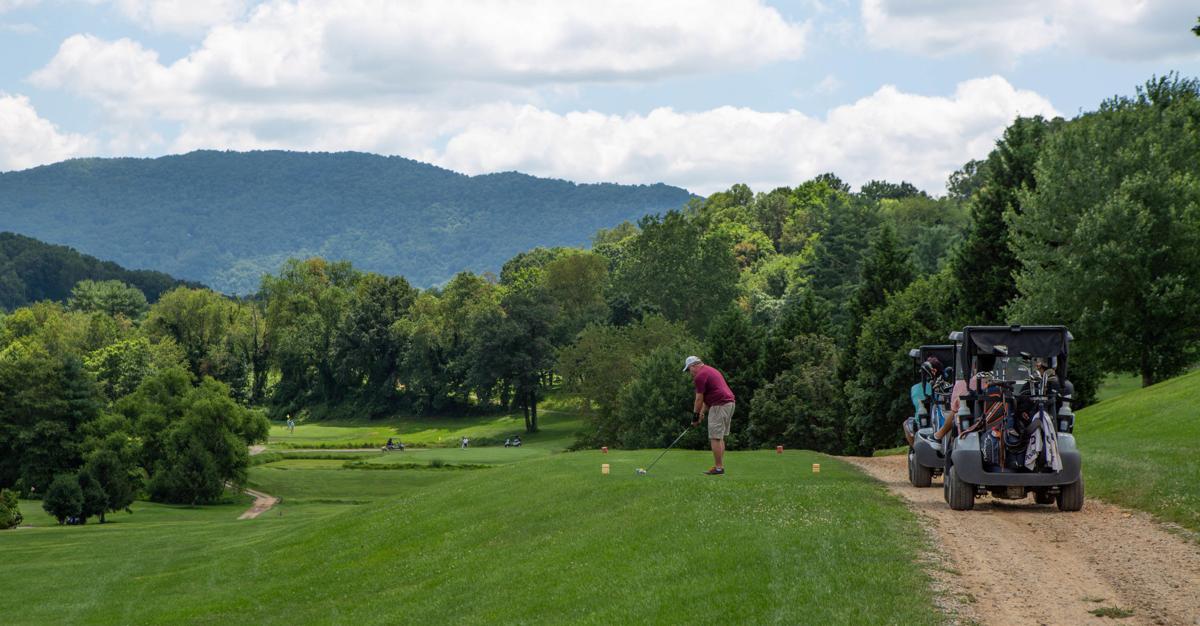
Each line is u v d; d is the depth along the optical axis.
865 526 15.23
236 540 36.16
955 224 171.88
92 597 27.38
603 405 101.25
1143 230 46.69
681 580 13.46
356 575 22.28
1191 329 47.38
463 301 158.50
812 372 73.81
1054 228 50.25
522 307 135.50
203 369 159.75
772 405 73.44
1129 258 46.28
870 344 62.19
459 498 27.05
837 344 88.44
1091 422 39.84
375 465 99.25
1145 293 46.72
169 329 163.00
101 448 89.38
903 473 26.19
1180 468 20.77
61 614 25.55
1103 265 47.28
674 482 21.03
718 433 22.78
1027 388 17.12
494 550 20.03
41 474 92.44
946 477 18.45
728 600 11.95
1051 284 48.53
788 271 161.88
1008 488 17.11
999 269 57.94
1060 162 51.34
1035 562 13.12
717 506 17.94
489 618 15.05
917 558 13.09
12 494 68.31
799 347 79.50
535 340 133.62
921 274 76.94
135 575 30.19
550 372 139.12
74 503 68.81
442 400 153.62
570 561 16.72
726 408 22.75
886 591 11.46
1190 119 54.06
